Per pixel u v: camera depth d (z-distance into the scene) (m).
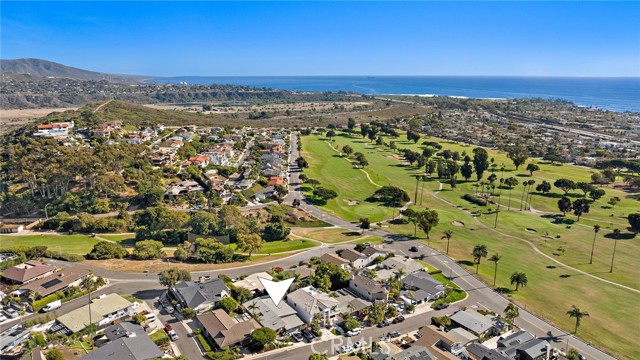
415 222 170.25
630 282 130.88
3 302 100.62
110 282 116.06
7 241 146.00
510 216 195.88
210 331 90.44
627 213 197.00
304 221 180.25
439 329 97.62
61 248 140.12
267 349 88.12
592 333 101.56
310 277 117.06
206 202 187.75
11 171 198.38
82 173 186.62
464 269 136.25
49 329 91.06
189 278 112.88
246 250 139.75
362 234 167.38
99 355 78.50
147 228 155.25
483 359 87.38
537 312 110.56
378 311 102.19
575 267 141.62
